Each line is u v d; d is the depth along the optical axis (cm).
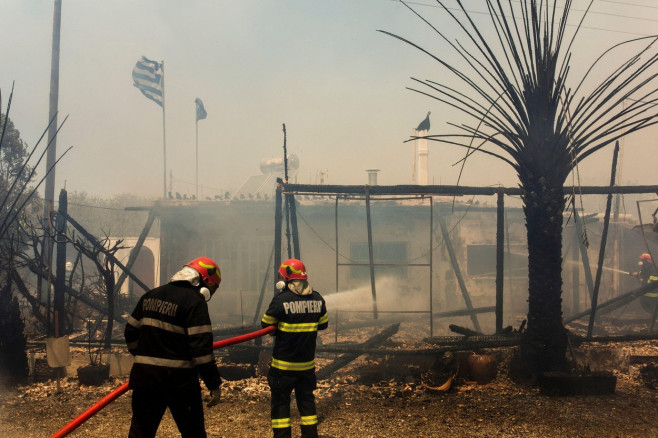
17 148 2178
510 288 1777
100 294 1420
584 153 835
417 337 1350
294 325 536
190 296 414
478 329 1431
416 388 796
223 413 675
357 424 621
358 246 1831
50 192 1839
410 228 1842
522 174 865
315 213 1811
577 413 653
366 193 1107
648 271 1491
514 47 820
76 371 934
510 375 843
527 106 837
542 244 830
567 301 1883
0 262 1118
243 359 937
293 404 719
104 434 592
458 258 1888
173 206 1683
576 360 895
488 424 614
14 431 607
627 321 1598
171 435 579
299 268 559
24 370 893
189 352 411
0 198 1942
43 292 1667
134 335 424
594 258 1944
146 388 398
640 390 772
